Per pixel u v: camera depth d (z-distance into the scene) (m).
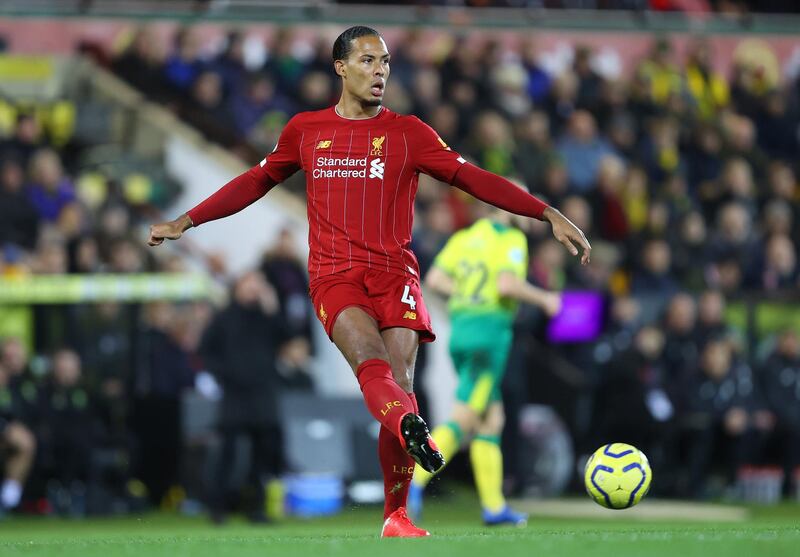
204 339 41.59
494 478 33.88
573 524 35.69
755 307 54.72
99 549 18.61
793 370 53.44
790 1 73.88
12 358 45.50
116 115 59.38
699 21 68.56
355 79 21.61
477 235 33.81
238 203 22.30
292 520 43.31
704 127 66.75
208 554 17.23
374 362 20.55
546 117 61.84
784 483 53.41
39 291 49.19
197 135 58.41
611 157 61.59
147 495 48.41
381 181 21.45
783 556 16.02
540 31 65.88
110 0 61.69
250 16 61.88
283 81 60.88
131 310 49.88
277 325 41.78
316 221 21.78
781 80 70.00
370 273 21.36
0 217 52.62
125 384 48.91
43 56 60.03
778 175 65.44
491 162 58.44
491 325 33.28
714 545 17.27
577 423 51.38
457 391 33.50
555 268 52.41
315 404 47.22
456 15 64.25
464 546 17.70
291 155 22.16
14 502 44.97
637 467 23.69
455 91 61.97
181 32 61.00
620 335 52.62
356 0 66.38
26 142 56.28
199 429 47.81
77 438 45.50
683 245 58.91
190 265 55.19
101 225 52.16
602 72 66.81
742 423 51.78
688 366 51.78
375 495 47.59
